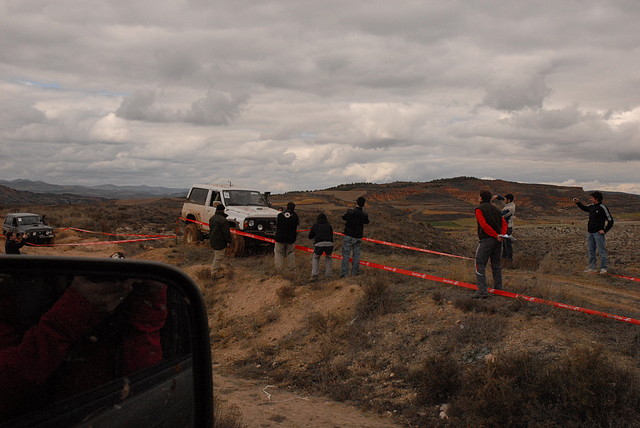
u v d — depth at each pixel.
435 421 5.84
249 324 10.91
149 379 1.34
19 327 1.13
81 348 1.19
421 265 14.15
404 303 9.66
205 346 1.52
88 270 1.20
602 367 5.48
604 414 5.06
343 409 6.61
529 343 7.05
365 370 7.64
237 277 13.86
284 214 13.49
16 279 1.13
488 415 5.50
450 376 6.50
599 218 13.09
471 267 12.47
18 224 23.42
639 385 5.44
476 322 8.04
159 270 1.35
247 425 5.57
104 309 1.22
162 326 1.39
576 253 30.91
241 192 17.98
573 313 8.03
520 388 5.68
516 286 9.63
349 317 9.62
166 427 1.40
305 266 14.50
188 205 19.27
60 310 1.17
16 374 1.10
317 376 7.89
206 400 1.54
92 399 1.20
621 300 9.53
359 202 12.41
